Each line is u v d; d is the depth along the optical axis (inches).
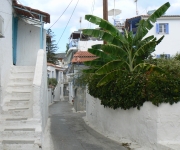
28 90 312.0
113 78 310.2
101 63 356.8
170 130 247.1
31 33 438.0
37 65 312.7
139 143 277.3
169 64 286.7
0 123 253.1
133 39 326.0
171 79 250.7
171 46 790.5
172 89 245.3
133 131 290.8
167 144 237.6
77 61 825.5
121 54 315.3
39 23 415.8
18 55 428.1
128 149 264.2
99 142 299.4
